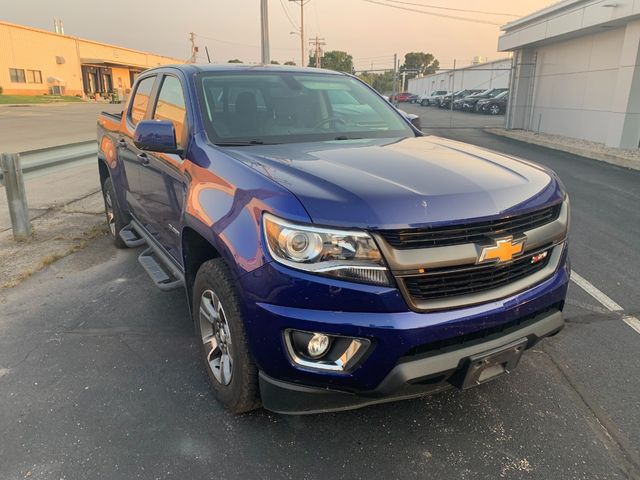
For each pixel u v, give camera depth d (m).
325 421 2.79
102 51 63.94
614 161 12.49
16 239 5.89
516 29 20.38
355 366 2.26
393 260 2.19
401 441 2.64
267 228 2.29
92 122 25.03
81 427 2.74
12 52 49.28
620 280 4.82
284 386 2.39
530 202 2.53
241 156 2.86
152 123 3.19
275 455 2.54
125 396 3.01
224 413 2.85
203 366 3.21
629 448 2.60
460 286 2.36
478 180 2.56
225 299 2.58
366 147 3.19
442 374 2.33
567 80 18.30
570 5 16.05
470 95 37.81
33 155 6.11
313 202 2.24
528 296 2.53
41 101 46.53
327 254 2.19
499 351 2.42
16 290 4.59
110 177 5.43
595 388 3.10
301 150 3.06
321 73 4.30
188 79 3.67
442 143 3.49
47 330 3.84
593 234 6.34
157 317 4.04
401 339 2.21
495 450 2.58
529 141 17.67
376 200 2.25
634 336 3.73
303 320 2.22
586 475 2.41
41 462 2.49
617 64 15.38
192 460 2.50
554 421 2.80
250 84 3.78
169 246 3.79
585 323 3.94
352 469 2.45
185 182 3.16
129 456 2.53
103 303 4.31
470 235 2.32
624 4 13.45
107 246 5.80
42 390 3.07
